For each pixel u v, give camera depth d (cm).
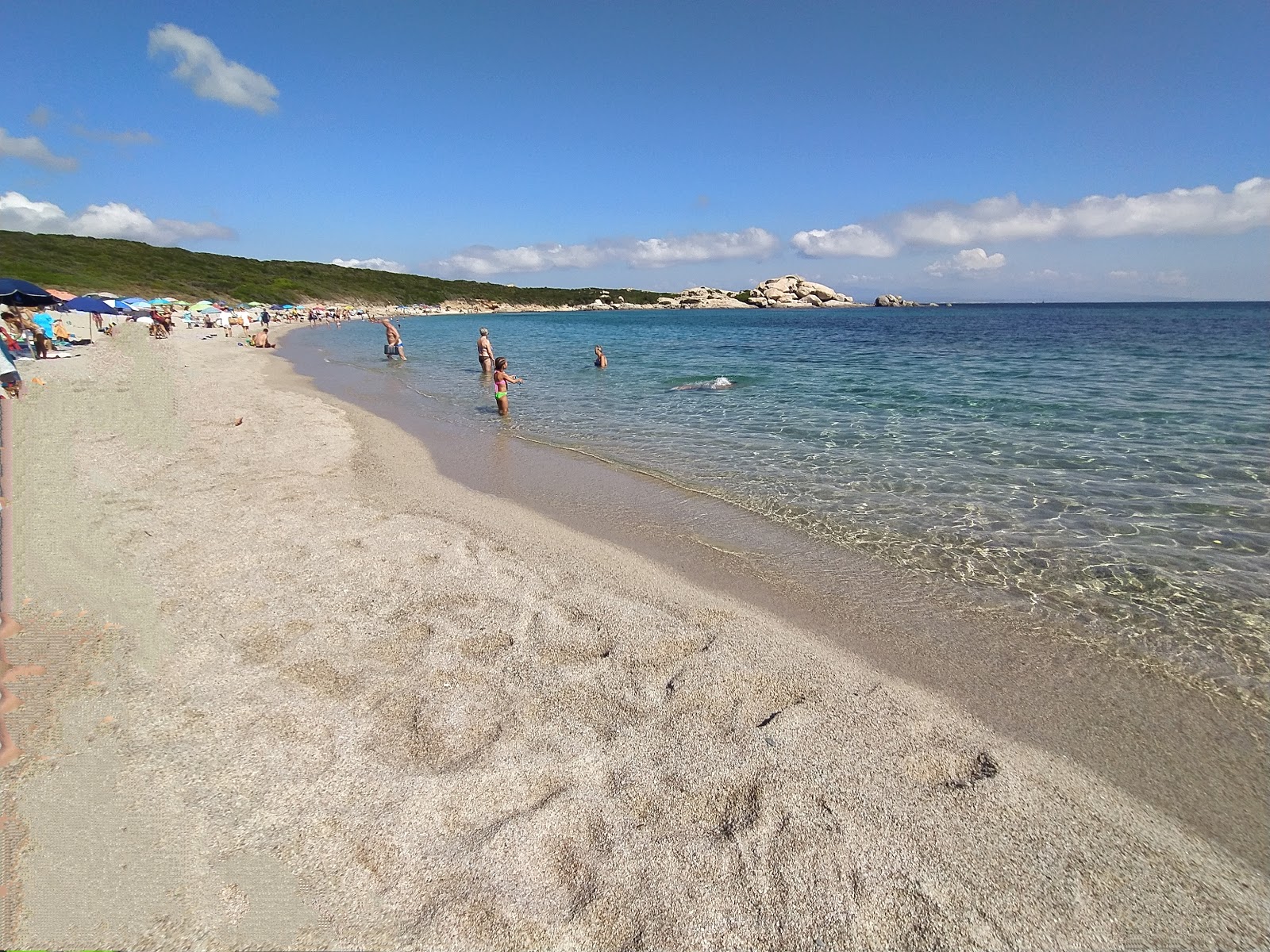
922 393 1559
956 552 609
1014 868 261
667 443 1064
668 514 713
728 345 3516
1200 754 341
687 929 228
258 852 251
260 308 5972
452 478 846
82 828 258
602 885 243
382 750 311
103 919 221
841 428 1169
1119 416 1222
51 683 353
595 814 276
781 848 263
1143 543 621
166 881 237
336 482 788
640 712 350
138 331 3122
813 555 604
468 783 291
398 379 1952
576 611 467
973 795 302
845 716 358
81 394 1245
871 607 502
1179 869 267
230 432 1027
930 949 226
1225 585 534
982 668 418
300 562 535
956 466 897
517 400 1549
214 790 282
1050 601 514
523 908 232
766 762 314
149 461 826
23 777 285
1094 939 234
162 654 388
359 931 223
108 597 455
